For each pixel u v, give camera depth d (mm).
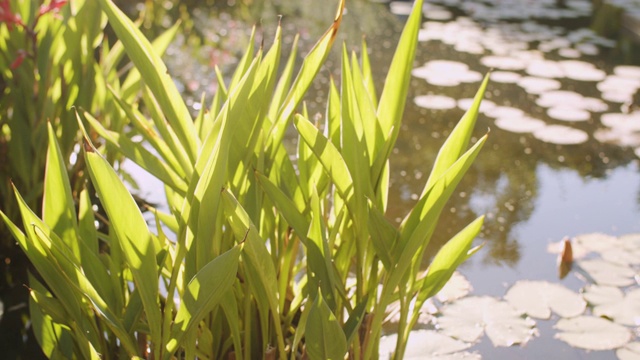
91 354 2473
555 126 4559
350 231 2666
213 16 6598
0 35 3357
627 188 4035
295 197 2717
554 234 3678
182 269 2564
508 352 3043
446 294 3285
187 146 2555
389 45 5941
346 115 2506
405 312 2643
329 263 2480
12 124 3326
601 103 4875
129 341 2498
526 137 4453
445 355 3021
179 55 5352
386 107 2592
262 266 2441
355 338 2594
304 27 6406
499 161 4230
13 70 3326
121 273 2652
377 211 2494
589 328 3131
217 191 2373
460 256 2609
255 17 6676
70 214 2533
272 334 2699
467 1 7891
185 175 2580
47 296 2672
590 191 4000
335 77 5129
